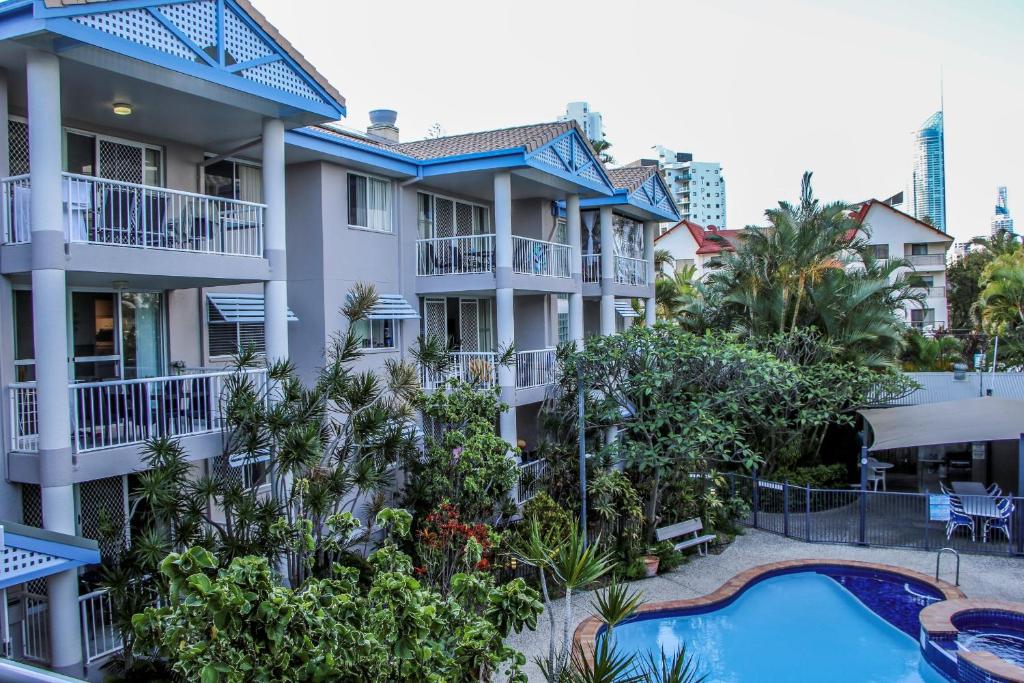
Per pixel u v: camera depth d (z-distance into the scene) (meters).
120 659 10.61
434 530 13.89
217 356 15.38
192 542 10.28
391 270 19.20
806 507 21.14
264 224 13.38
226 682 5.05
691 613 15.96
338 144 16.83
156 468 10.49
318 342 17.25
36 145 10.00
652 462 18.02
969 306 64.44
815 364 25.73
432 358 16.12
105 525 10.47
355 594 6.74
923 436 20.31
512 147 18.42
